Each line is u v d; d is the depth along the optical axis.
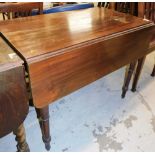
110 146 1.31
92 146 1.30
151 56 2.41
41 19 1.32
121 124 1.48
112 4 1.80
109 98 1.74
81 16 1.42
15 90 0.79
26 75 0.86
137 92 1.83
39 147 1.29
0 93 0.75
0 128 0.83
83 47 0.98
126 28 1.22
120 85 1.92
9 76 0.75
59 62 0.92
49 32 1.11
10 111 0.82
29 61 0.82
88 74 1.10
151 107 1.65
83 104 1.67
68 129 1.42
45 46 0.94
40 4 1.50
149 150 1.29
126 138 1.37
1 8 1.34
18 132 0.95
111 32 1.14
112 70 1.25
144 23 1.33
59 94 1.00
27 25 1.20
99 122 1.49
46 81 0.91
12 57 0.81
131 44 1.27
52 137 1.36
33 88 0.88
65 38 1.03
